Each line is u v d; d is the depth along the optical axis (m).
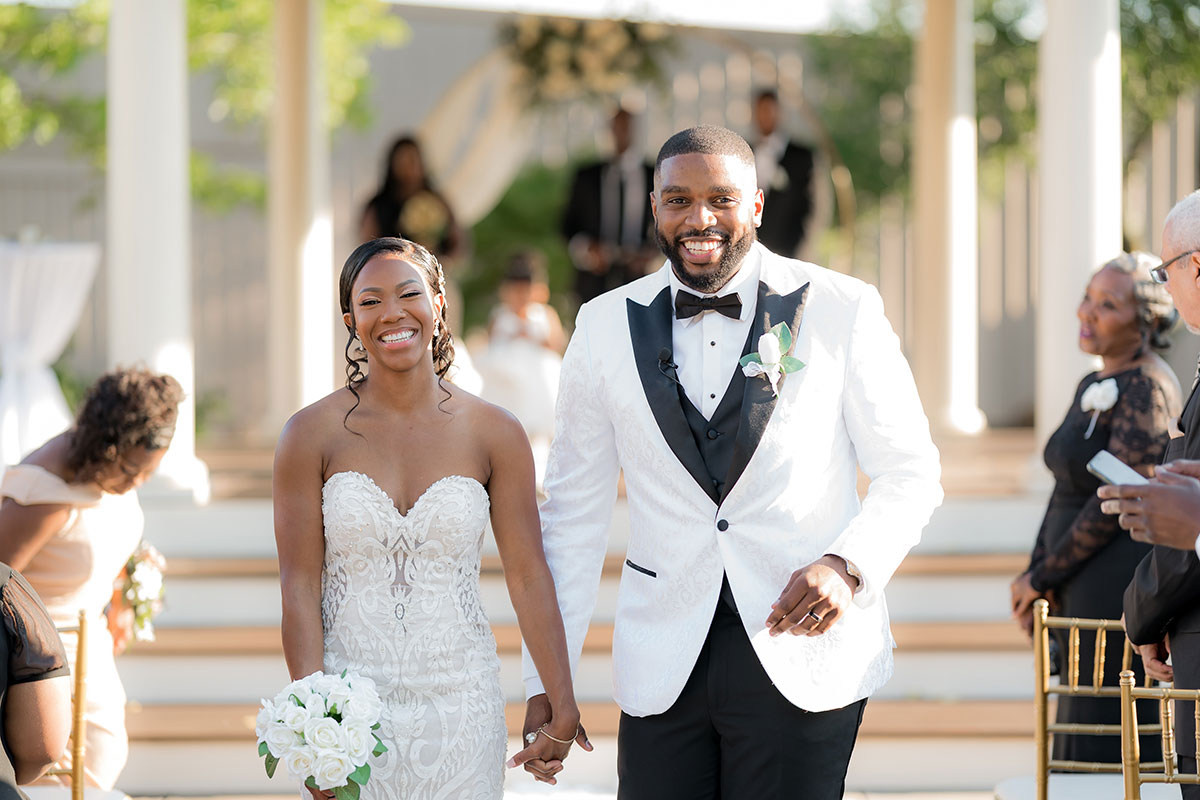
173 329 5.36
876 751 4.42
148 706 4.58
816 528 2.55
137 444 3.30
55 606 3.34
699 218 2.53
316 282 8.14
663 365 2.59
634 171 8.04
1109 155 5.24
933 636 4.82
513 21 9.98
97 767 3.40
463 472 2.58
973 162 7.94
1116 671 3.30
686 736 2.59
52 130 11.16
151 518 5.18
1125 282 3.34
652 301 2.70
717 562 2.54
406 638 2.53
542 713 2.71
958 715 4.53
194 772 4.42
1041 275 5.39
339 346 10.62
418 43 12.63
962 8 7.78
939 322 8.00
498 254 13.93
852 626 2.57
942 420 8.05
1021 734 4.42
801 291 2.61
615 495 2.76
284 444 2.55
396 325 2.52
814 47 12.48
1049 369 5.34
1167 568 2.35
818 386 2.55
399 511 2.54
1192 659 2.39
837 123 12.37
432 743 2.52
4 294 6.63
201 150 11.93
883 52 12.40
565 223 8.09
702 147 2.54
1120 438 3.28
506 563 2.67
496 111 11.27
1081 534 3.29
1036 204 11.36
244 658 4.70
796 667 2.50
